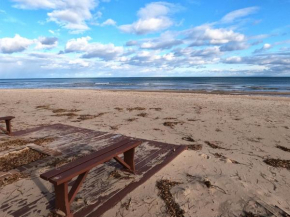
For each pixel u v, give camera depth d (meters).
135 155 3.94
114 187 2.84
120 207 2.47
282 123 7.14
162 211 2.42
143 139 4.93
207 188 2.88
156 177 3.17
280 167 3.69
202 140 5.25
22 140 4.75
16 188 2.83
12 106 10.51
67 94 17.38
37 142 4.62
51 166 3.48
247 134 5.82
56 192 2.27
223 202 2.59
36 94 17.23
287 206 2.57
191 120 7.49
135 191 2.79
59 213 2.26
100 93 18.92
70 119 7.61
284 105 11.30
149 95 16.98
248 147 4.78
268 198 2.70
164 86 42.62
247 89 31.75
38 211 2.35
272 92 25.34
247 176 3.31
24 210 2.36
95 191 2.74
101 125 6.73
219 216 2.36
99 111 9.23
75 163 2.42
